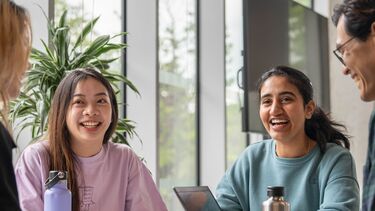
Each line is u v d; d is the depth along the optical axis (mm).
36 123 2521
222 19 4512
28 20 1312
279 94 2014
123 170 2029
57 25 2857
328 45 5523
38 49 2773
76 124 1883
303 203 1989
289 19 4715
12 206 1143
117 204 2000
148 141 3779
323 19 5477
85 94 1890
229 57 4695
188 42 4477
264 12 4219
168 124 4117
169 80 4152
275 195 1665
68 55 2555
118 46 2734
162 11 4070
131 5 3834
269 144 2143
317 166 2014
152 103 3781
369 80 1281
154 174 3773
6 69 1256
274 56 4352
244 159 2154
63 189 1567
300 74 2062
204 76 4543
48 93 2469
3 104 1272
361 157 5250
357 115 5328
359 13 1240
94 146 1937
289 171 2039
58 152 1903
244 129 3836
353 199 1896
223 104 4480
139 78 3797
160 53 4023
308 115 2066
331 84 5500
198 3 4582
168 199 4121
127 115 3766
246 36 3975
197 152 4535
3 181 1140
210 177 4496
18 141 2666
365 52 1257
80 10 3398
